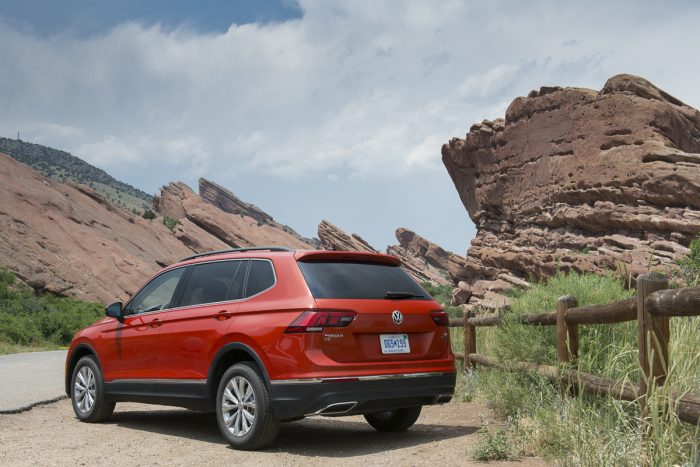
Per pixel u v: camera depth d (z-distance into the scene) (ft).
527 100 209.56
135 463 18.17
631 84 181.47
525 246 199.82
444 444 19.48
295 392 18.67
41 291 151.64
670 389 12.49
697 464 11.76
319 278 19.93
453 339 42.83
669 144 171.73
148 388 23.52
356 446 20.21
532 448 17.42
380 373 19.31
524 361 23.09
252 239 473.67
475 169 237.04
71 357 27.55
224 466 17.60
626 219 165.99
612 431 14.35
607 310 16.80
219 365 21.21
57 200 213.87
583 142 187.73
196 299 22.84
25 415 27.09
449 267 246.47
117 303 25.30
